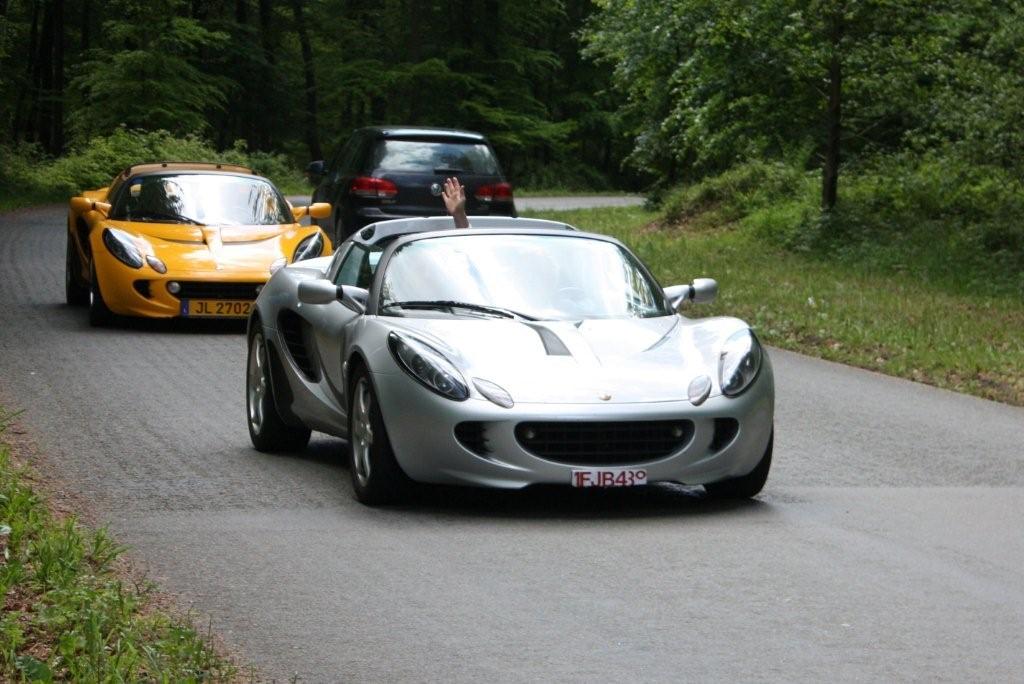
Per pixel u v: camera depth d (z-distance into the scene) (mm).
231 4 122125
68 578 9773
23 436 16578
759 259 41625
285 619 9727
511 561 11398
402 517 13086
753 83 43938
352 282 15930
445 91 109750
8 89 104312
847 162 45906
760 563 11391
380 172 36688
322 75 109875
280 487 14406
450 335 13703
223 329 27156
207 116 114125
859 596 10406
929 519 13188
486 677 8531
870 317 29250
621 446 13016
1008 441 17969
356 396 13875
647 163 62531
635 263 15461
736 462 13352
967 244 39406
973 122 37938
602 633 9445
